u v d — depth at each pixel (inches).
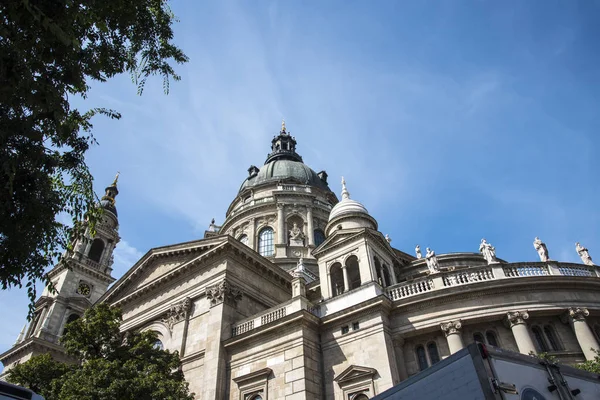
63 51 452.1
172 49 626.5
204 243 1378.0
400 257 1621.6
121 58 573.0
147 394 847.1
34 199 442.9
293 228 2079.2
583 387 389.7
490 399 334.3
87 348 1014.4
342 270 1238.3
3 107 419.8
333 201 2427.4
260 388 1035.3
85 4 457.4
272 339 1086.4
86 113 541.0
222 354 1144.2
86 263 2363.4
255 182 2472.9
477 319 964.6
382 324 991.0
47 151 468.1
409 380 425.7
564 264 1045.2
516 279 983.0
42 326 2050.9
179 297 1370.6
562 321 967.6
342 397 967.6
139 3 547.8
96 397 814.5
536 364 381.1
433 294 1002.7
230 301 1252.5
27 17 395.2
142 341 1051.9
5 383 394.6
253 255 1373.0
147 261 1533.0
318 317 1088.2
